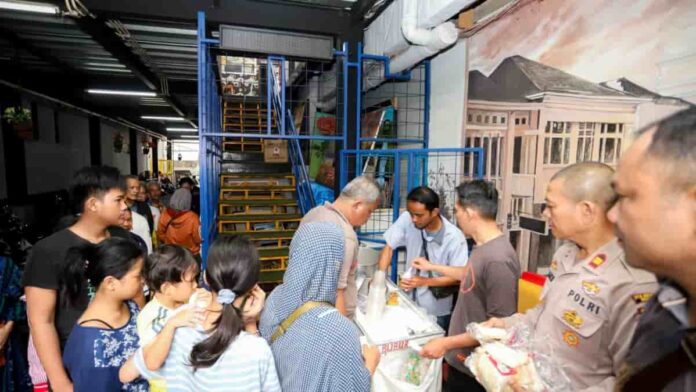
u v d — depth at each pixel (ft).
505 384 2.66
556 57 5.77
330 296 3.10
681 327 1.39
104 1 8.79
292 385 2.72
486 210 4.40
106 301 3.68
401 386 4.39
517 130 6.68
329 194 13.88
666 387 1.43
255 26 9.64
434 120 9.68
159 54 14.03
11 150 19.02
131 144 43.27
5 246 8.38
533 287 4.35
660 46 4.26
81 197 4.34
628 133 4.68
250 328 3.18
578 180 2.76
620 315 2.48
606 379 2.51
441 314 6.57
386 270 7.07
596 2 5.07
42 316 3.89
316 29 10.12
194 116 31.19
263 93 19.20
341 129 10.26
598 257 2.73
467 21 7.69
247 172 15.42
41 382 5.13
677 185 1.22
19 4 8.71
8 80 15.97
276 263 12.00
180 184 16.78
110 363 3.54
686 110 1.34
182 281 4.20
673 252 1.28
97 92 20.01
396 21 8.46
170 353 2.84
